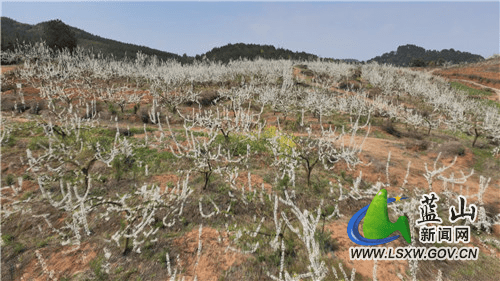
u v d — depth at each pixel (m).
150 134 11.95
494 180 9.87
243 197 6.79
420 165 10.84
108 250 4.92
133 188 7.11
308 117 19.81
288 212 6.48
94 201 6.27
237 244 5.21
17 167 7.45
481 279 4.93
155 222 5.70
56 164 7.96
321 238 5.48
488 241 6.15
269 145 10.45
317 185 8.05
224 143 10.38
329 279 4.45
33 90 20.72
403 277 4.74
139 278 4.36
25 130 10.43
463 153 12.12
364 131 16.95
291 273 4.52
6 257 4.64
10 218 5.53
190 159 9.02
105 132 11.18
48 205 6.03
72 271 4.45
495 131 14.15
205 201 6.63
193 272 4.53
